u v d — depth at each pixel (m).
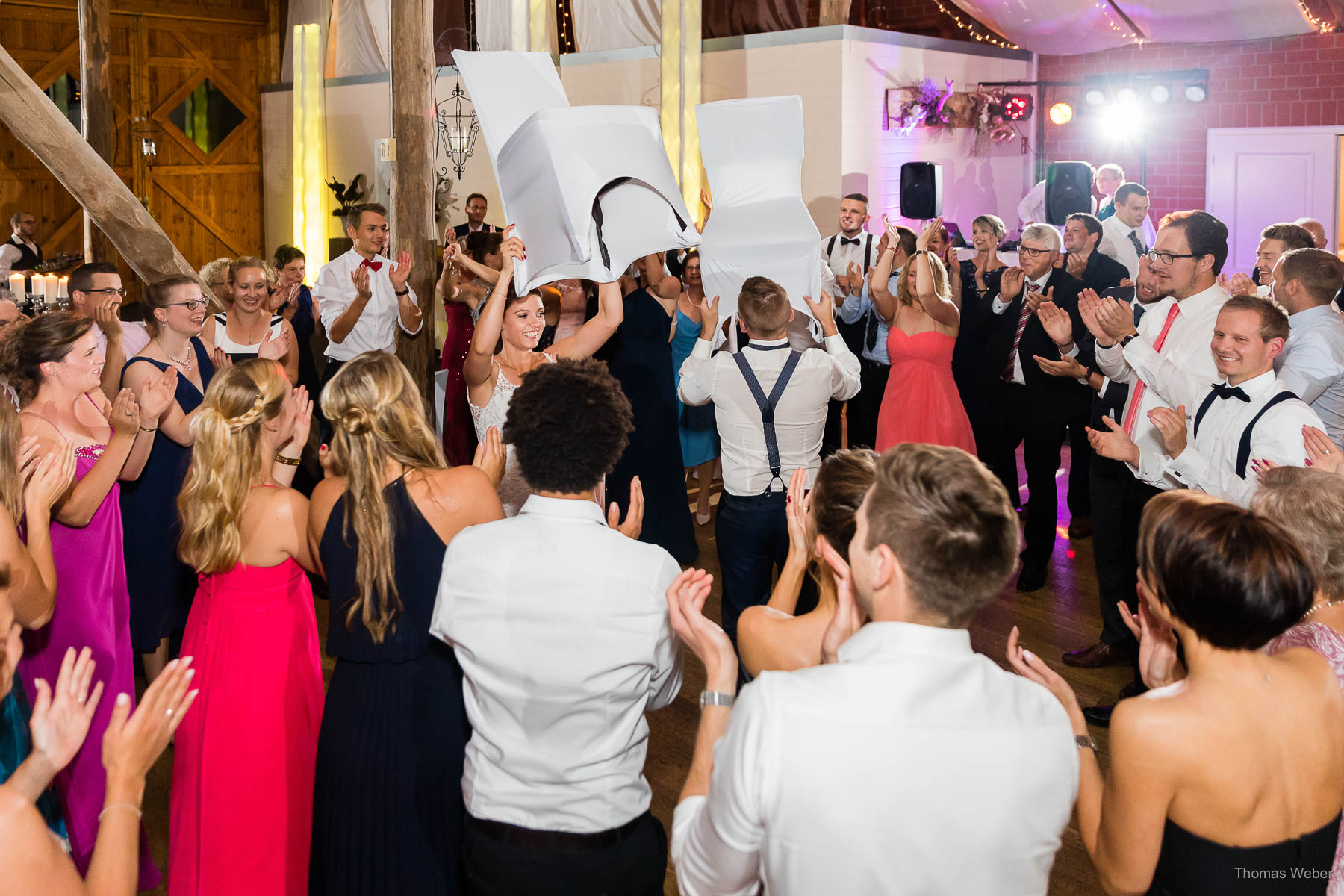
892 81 7.58
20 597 2.06
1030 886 1.23
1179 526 1.43
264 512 2.21
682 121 7.10
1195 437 2.89
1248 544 1.38
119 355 3.20
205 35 10.34
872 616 1.31
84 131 7.29
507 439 1.72
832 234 7.43
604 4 8.38
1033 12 7.91
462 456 4.55
